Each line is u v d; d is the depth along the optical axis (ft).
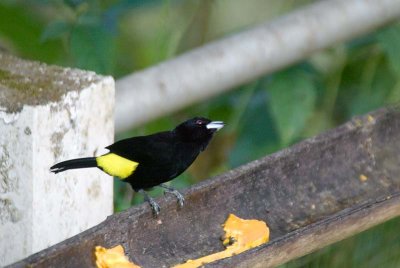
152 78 35.04
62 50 40.19
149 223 27.86
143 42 43.24
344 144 33.22
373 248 34.68
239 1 47.34
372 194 32.86
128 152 31.09
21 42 40.50
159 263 27.53
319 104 43.70
